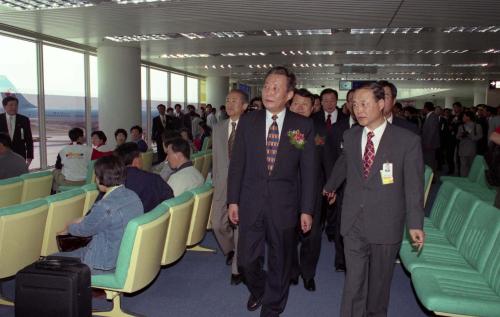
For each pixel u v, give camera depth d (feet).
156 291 11.98
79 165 19.89
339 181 9.52
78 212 11.89
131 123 34.81
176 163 13.50
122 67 34.22
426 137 28.43
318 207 11.50
